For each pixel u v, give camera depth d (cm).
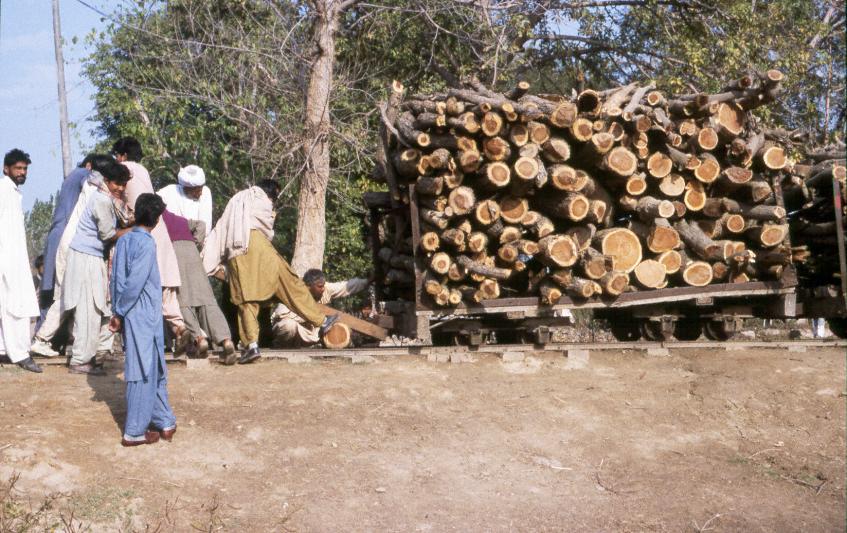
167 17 1716
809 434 713
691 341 888
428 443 649
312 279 882
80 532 489
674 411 737
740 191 878
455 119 769
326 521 531
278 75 1620
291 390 710
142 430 589
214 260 804
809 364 827
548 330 841
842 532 561
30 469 543
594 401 742
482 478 606
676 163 832
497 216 783
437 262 790
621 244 825
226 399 682
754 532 559
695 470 648
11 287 738
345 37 1752
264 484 569
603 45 1855
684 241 856
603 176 821
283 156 1481
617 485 615
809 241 955
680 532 552
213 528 512
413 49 1808
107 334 757
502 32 1614
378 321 880
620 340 968
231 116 1580
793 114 1645
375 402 701
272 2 1636
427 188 789
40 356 803
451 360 818
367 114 1594
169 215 775
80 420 621
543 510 567
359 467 602
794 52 1648
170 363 786
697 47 1675
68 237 775
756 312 920
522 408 719
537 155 770
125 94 1664
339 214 1708
